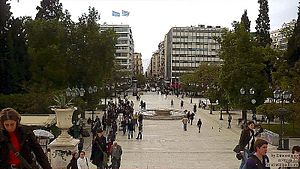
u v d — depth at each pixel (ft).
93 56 161.89
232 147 124.98
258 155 23.85
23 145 14.87
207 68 404.77
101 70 164.14
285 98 128.77
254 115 180.04
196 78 414.41
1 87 151.74
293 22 197.16
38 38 160.35
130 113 190.60
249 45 183.21
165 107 303.89
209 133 160.45
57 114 69.67
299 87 138.62
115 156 74.33
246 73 178.29
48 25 161.48
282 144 114.52
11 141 14.73
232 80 179.32
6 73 152.05
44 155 15.23
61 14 177.17
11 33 155.53
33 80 156.35
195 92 442.50
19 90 154.30
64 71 156.15
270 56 182.29
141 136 143.02
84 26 166.09
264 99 179.11
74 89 122.62
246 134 45.34
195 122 202.90
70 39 163.02
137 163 97.66
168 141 137.59
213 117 229.25
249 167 23.36
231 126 185.47
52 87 155.53
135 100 391.65
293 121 139.33
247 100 178.29
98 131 66.54
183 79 508.94
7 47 153.69
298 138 139.33
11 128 14.82
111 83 284.00
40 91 145.48
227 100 196.24
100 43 161.79
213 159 104.58
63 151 68.74
